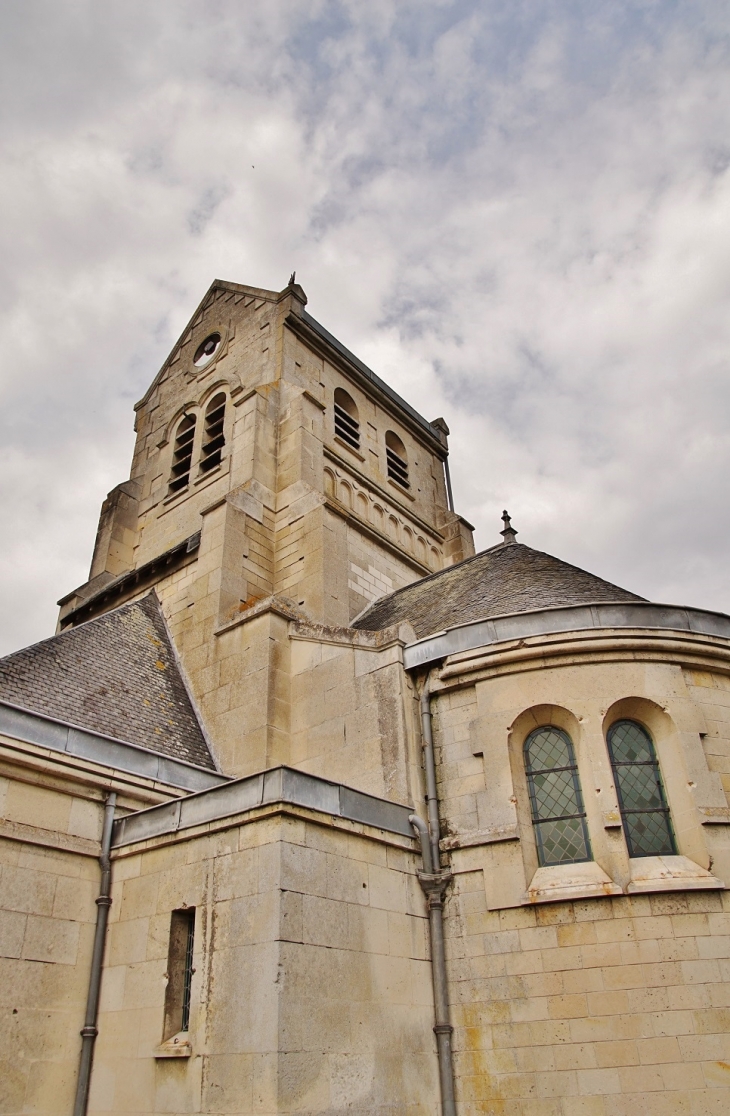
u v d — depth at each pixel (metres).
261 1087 10.88
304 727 19.31
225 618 22.89
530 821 15.51
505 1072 13.44
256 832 12.96
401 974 13.77
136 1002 13.38
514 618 17.00
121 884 14.96
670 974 13.27
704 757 15.30
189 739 20.31
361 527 28.66
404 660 17.94
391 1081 12.61
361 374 34.47
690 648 16.36
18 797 14.60
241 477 27.50
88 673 19.97
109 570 30.69
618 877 14.07
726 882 14.01
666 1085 12.59
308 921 12.36
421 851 15.45
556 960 13.84
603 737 15.55
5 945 13.39
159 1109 11.98
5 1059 12.70
